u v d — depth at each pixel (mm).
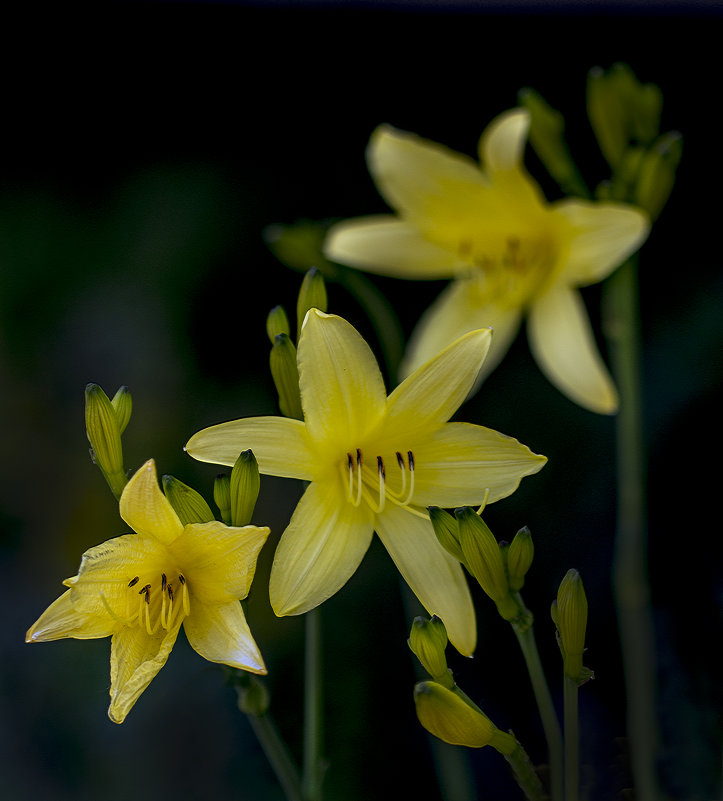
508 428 1207
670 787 959
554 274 1027
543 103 990
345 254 1041
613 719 1088
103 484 1246
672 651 1011
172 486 827
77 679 1146
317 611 860
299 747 1118
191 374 1263
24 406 1266
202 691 1132
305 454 844
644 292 1241
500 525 1183
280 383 852
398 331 1043
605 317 1007
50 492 1250
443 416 856
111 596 823
